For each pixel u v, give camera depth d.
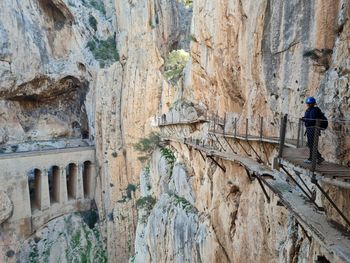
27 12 55.28
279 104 13.64
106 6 63.34
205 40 25.52
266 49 14.40
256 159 14.07
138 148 47.19
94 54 57.78
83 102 62.12
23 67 53.31
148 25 51.97
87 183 56.97
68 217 52.16
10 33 51.75
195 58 29.42
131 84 52.47
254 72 15.64
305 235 8.70
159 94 50.84
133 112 51.62
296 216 6.80
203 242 18.62
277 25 13.56
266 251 11.84
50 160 50.53
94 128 57.28
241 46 17.69
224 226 16.23
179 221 23.52
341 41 9.95
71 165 55.31
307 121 7.60
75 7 58.81
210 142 22.08
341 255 4.88
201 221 20.61
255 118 15.75
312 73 11.71
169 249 24.25
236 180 15.18
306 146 9.45
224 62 21.25
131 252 49.03
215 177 18.55
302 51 12.15
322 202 8.18
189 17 60.94
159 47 53.62
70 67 58.22
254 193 12.97
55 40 59.06
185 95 34.94
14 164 46.53
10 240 45.62
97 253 50.59
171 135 35.19
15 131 55.50
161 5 55.69
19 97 57.25
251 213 13.11
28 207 47.62
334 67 10.10
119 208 50.97
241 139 15.32
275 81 13.91
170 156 33.91
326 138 8.88
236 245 14.54
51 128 60.09
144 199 36.38
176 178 28.11
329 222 6.31
